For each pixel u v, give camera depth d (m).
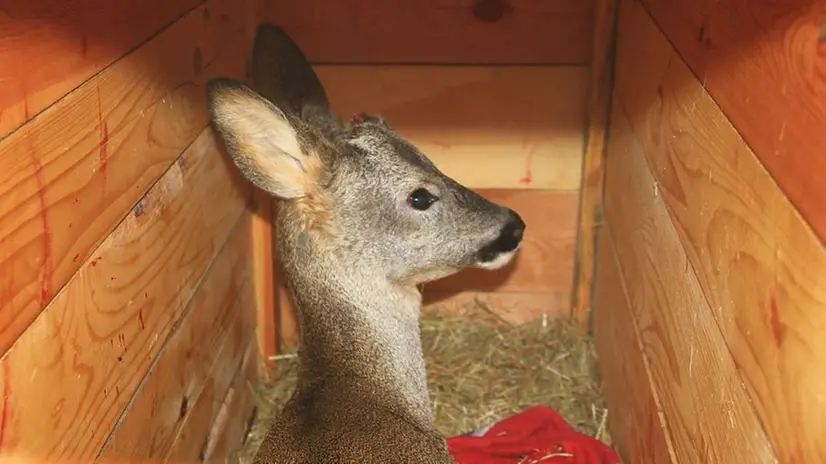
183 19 0.68
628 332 0.79
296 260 0.71
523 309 1.03
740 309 0.44
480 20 0.90
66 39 0.46
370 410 0.66
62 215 0.45
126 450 0.56
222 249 0.80
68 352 0.46
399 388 0.71
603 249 0.94
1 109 0.39
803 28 0.36
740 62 0.45
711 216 0.50
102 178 0.51
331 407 0.65
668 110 0.63
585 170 0.95
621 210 0.83
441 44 0.92
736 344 0.45
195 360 0.72
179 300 0.67
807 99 0.35
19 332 0.41
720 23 0.49
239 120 0.66
